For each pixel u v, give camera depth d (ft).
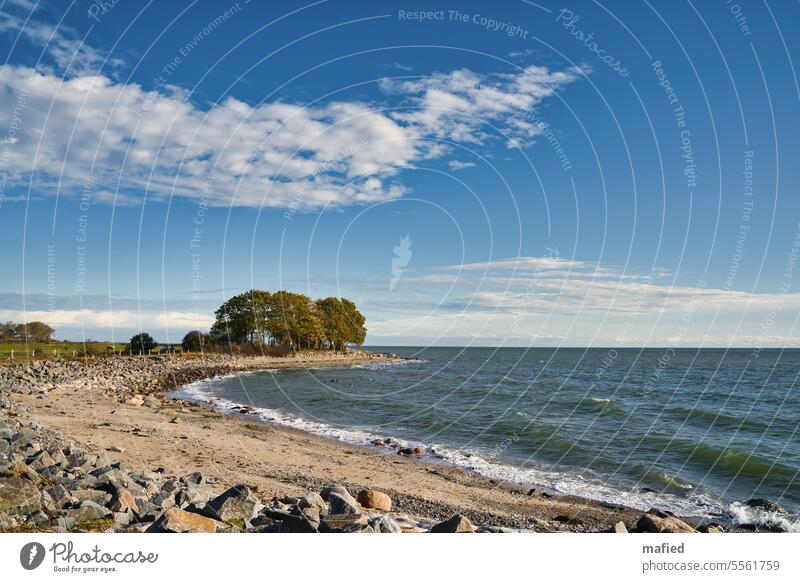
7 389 101.09
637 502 53.26
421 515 43.75
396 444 79.30
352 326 363.97
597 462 71.51
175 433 73.15
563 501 52.47
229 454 62.03
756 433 103.71
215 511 29.63
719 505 53.36
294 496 42.60
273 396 142.82
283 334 309.01
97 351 210.18
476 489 55.72
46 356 175.83
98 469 36.68
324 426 95.61
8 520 25.68
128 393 125.70
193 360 229.66
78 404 94.79
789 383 236.84
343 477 56.34
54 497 29.53
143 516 29.45
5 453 36.68
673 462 72.74
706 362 436.35
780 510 51.57
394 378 228.63
